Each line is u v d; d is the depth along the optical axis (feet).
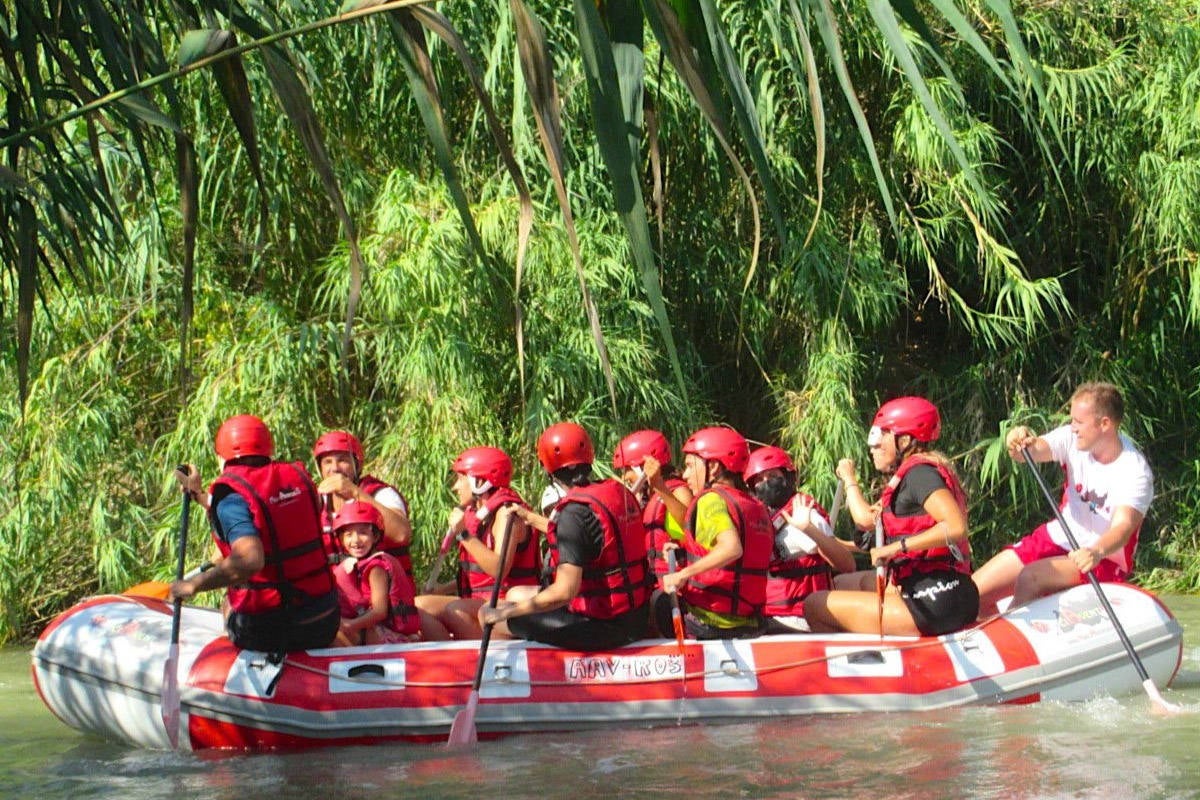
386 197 41.11
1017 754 22.99
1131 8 49.29
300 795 21.67
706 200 46.47
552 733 25.84
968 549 28.09
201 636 26.78
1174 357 51.96
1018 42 13.73
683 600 27.14
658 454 31.17
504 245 41.01
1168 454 53.67
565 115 42.47
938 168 46.09
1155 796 20.15
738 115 13.88
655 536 30.76
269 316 41.57
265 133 40.37
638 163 14.65
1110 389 27.86
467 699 25.62
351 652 26.13
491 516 29.68
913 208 48.24
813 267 45.91
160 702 25.85
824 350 46.65
